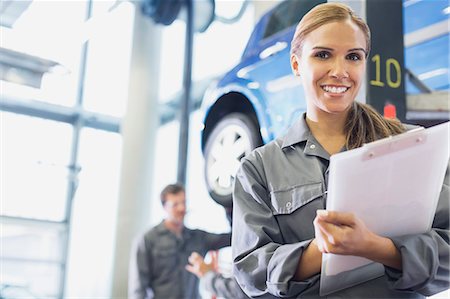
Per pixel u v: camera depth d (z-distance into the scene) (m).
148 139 5.77
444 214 1.03
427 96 2.26
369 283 1.00
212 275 2.54
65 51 6.41
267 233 1.04
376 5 2.11
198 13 5.53
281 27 2.76
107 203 6.92
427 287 0.96
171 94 7.25
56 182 6.78
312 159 1.08
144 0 5.68
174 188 3.59
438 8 2.31
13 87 6.44
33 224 6.55
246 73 2.74
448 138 0.92
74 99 7.10
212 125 2.96
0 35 5.98
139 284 3.45
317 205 1.03
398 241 0.91
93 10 6.38
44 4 5.96
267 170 1.10
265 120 2.54
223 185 2.75
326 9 1.05
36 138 6.79
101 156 7.09
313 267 0.94
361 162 0.87
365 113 1.14
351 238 0.86
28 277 6.45
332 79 1.03
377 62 2.06
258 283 1.00
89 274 6.60
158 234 3.53
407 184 0.92
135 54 5.89
